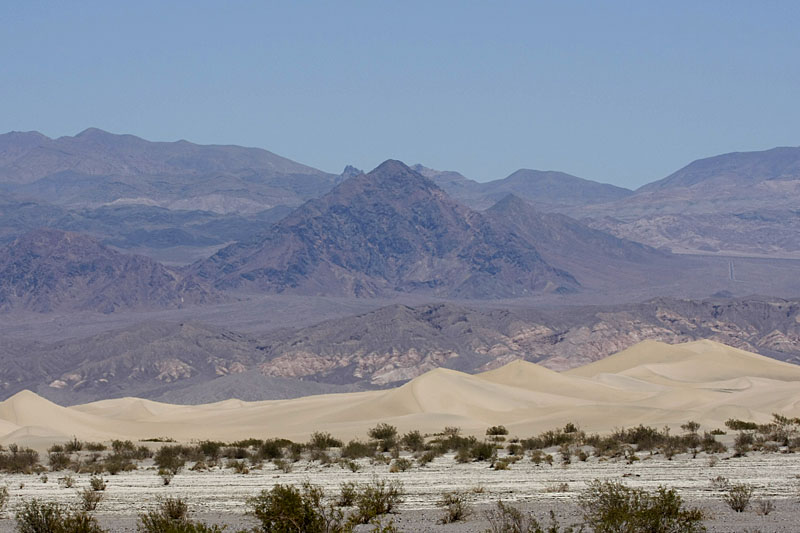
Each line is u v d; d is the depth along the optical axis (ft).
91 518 180.24
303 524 161.89
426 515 197.47
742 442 369.91
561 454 350.02
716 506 197.67
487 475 280.92
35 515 175.22
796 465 286.66
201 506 221.66
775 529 168.66
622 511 164.86
